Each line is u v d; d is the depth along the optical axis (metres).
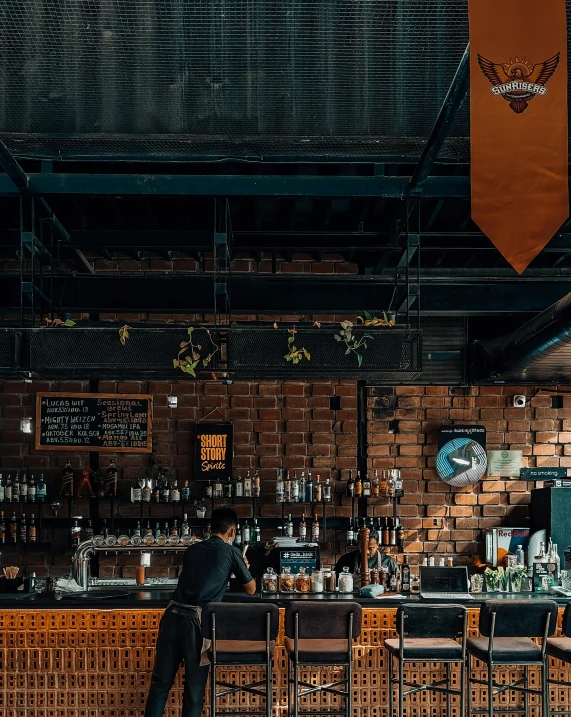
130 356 5.68
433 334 8.41
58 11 3.58
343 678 5.59
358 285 7.29
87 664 5.55
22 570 8.04
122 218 6.64
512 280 7.27
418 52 3.88
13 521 7.92
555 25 3.47
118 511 8.12
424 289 7.34
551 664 5.71
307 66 4.00
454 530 8.31
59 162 5.61
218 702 5.55
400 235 6.50
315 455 8.23
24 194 5.25
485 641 5.22
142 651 5.56
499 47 3.48
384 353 5.71
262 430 8.23
